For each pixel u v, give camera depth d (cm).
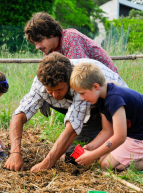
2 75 263
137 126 224
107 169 219
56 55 205
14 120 238
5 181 193
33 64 509
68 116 219
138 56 417
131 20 1477
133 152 226
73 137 220
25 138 318
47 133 328
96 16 1980
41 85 233
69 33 273
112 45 659
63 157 255
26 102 242
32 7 856
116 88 207
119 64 528
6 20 827
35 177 202
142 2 2731
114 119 199
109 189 188
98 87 198
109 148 201
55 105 252
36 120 369
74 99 221
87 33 1139
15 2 827
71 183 193
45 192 179
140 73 498
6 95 419
